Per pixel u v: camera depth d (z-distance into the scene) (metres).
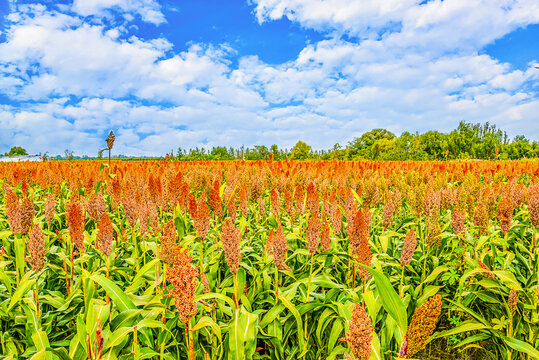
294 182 6.63
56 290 3.68
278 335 3.00
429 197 4.33
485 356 3.41
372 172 10.02
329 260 3.65
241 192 4.08
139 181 6.29
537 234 4.43
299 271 3.82
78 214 2.88
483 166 12.71
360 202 5.00
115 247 4.09
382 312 3.09
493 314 3.64
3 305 3.04
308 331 3.21
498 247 3.97
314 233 2.92
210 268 3.49
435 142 63.00
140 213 3.41
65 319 3.05
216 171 9.88
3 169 10.27
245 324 2.50
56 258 3.96
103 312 2.51
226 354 2.76
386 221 3.85
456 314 3.59
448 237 4.12
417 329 1.92
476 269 3.12
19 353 2.95
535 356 2.59
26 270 3.61
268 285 3.36
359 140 93.12
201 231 2.92
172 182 4.30
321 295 3.21
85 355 2.31
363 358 1.86
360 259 2.61
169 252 2.59
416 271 4.05
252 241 4.55
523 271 4.02
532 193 3.95
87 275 2.71
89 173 7.54
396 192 5.16
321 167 11.66
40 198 7.65
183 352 2.93
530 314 3.23
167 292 2.76
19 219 3.04
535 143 57.47
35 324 2.60
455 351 3.44
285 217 5.52
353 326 1.82
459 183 8.38
